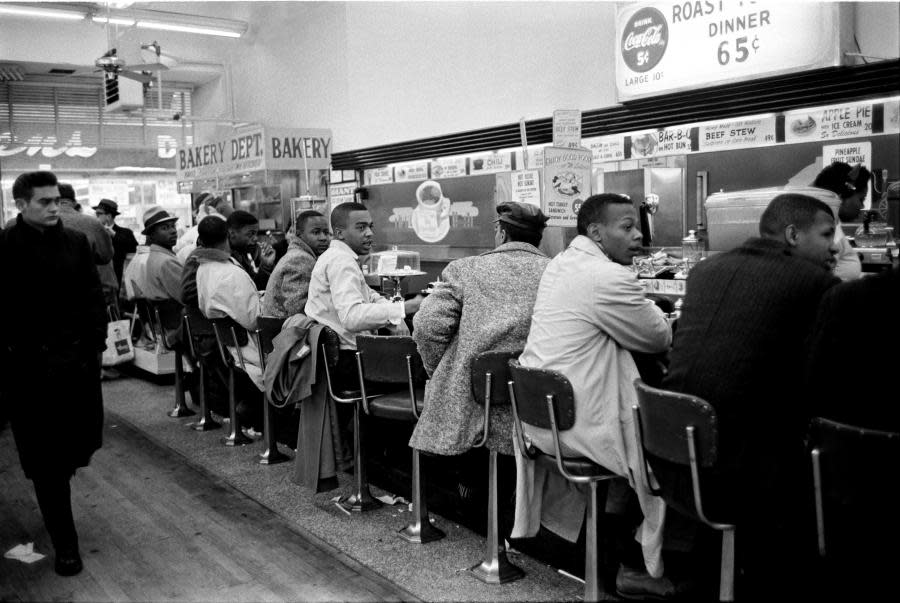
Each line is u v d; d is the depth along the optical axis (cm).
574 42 682
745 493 209
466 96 801
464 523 355
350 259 375
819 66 475
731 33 513
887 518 171
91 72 1245
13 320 306
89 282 324
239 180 893
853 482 175
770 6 491
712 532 279
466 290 296
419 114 865
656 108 580
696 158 568
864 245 395
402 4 872
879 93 459
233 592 294
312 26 1030
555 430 246
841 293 187
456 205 804
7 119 1267
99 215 880
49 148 1245
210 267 474
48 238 312
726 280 219
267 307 430
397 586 295
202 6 1166
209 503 394
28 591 300
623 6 580
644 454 230
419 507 338
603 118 623
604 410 248
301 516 372
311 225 431
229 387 502
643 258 446
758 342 210
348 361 376
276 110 1136
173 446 503
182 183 1055
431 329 296
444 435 293
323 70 1019
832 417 190
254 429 539
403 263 565
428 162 834
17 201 306
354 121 968
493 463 292
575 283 254
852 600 198
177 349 577
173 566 320
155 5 1143
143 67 838
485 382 279
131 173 1291
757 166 534
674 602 269
